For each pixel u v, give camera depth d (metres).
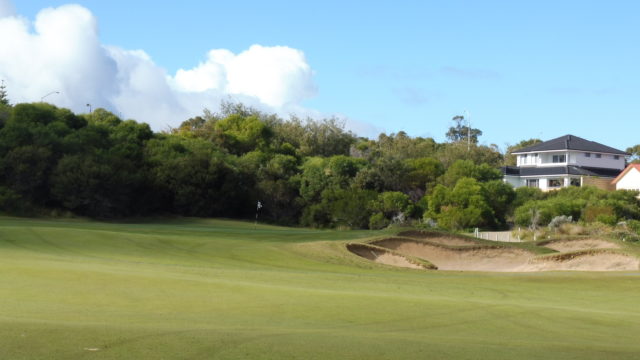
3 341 8.06
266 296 14.45
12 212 55.31
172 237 33.22
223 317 11.41
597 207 55.69
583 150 88.69
